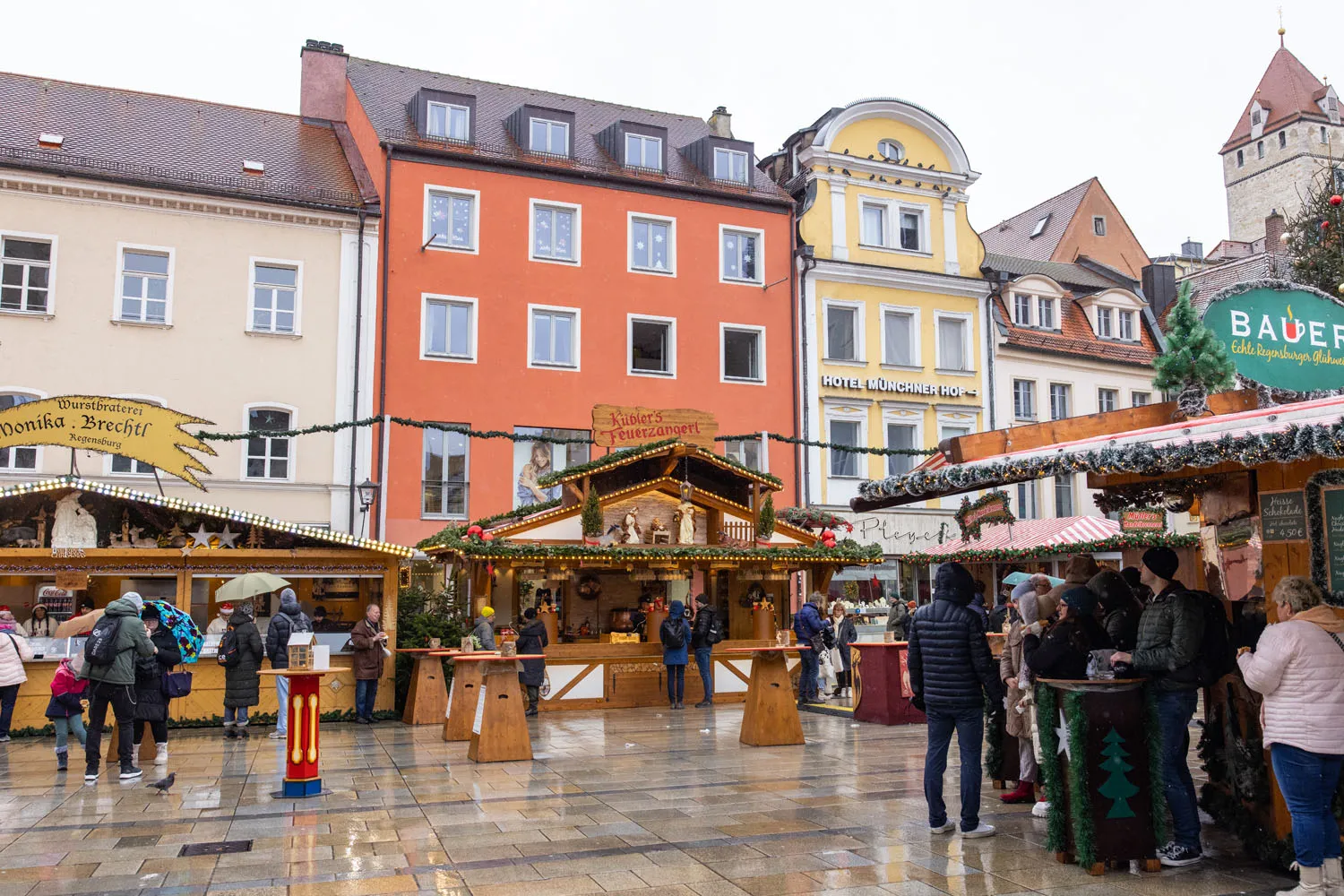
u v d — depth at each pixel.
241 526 15.80
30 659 14.32
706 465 19.44
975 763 7.92
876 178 31.39
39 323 22.66
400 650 16.62
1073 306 34.88
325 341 24.72
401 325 25.56
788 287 29.77
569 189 27.75
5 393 22.30
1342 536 6.83
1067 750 7.16
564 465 26.66
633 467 19.08
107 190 23.20
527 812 8.91
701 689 18.50
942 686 7.98
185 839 8.02
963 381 31.58
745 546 19.22
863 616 26.66
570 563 17.80
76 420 15.02
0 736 13.70
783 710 13.05
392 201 25.86
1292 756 6.17
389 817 8.74
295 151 27.23
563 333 27.36
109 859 7.39
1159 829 6.94
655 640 18.39
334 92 29.44
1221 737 8.18
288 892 6.59
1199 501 9.16
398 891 6.61
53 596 15.15
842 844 7.70
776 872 6.97
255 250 24.42
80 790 10.12
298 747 9.74
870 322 30.69
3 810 9.15
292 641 9.91
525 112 28.14
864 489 8.60
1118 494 10.14
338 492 24.33
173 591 16.09
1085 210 47.69
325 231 25.05
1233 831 7.55
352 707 16.03
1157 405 8.64
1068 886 6.62
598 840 7.86
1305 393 8.20
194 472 23.19
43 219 22.88
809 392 29.53
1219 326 8.13
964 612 8.04
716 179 30.02
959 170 32.41
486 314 26.39
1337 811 6.59
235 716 14.12
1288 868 6.84
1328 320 8.34
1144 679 7.14
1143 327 35.72
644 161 29.47
